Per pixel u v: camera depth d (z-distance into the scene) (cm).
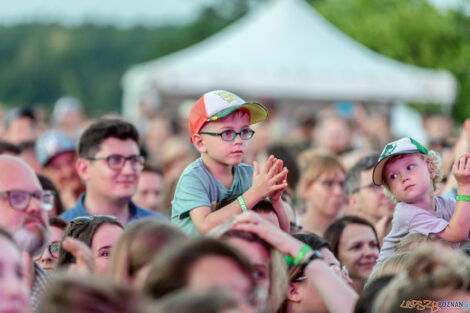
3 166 423
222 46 2038
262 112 482
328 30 2092
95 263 467
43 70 7938
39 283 418
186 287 305
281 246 377
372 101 2109
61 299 277
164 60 2633
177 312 273
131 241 354
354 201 709
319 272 380
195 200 471
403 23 2623
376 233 602
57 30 8231
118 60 8050
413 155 504
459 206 486
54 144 816
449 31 2623
